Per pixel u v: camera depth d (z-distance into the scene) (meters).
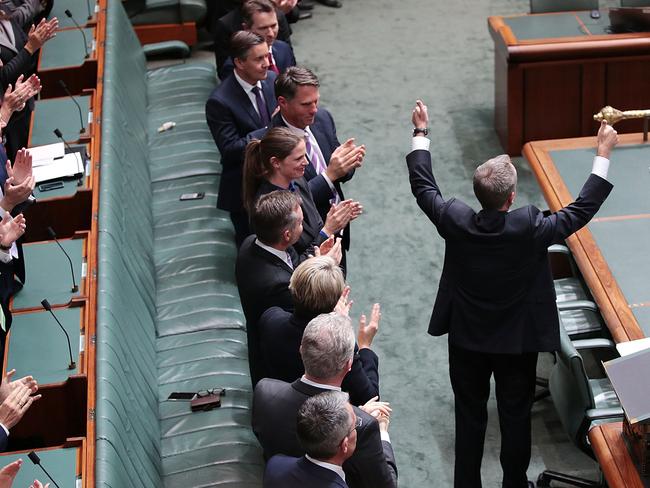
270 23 6.54
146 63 9.26
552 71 7.84
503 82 8.00
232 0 9.26
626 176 6.16
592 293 5.29
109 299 4.93
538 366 6.06
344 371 3.72
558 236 4.49
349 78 9.39
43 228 5.80
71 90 7.48
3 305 4.79
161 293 6.11
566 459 5.43
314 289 4.05
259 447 4.97
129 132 7.04
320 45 10.03
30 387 3.94
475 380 4.88
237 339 5.71
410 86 9.19
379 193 7.77
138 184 6.68
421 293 6.72
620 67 7.83
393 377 6.05
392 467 3.95
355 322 6.49
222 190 6.24
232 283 6.17
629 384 4.06
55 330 4.73
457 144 8.31
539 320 4.60
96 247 5.31
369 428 3.61
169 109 8.15
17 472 3.70
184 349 5.63
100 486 3.86
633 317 5.05
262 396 3.80
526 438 4.85
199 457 4.88
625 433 4.27
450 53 9.71
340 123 8.69
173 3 9.56
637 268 5.37
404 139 8.41
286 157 4.95
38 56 7.60
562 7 8.42
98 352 4.56
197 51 9.94
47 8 8.16
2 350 4.70
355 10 10.70
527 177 7.84
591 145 6.54
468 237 4.50
